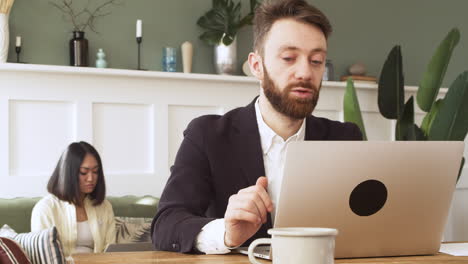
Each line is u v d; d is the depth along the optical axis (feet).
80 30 12.46
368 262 3.82
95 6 12.60
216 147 5.24
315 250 2.66
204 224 4.33
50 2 12.23
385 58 15.24
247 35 13.89
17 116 11.62
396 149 3.82
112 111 12.30
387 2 15.25
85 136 12.03
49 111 11.84
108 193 12.19
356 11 14.93
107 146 12.26
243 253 4.15
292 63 4.86
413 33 15.49
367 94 14.51
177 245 4.37
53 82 11.79
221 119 5.42
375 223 3.94
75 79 11.95
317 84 4.91
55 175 10.69
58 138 11.89
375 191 3.86
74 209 10.66
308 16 4.83
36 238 5.95
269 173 5.33
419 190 3.96
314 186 3.70
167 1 13.21
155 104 12.59
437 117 12.07
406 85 15.40
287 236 2.69
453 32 12.45
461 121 11.96
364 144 3.75
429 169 3.94
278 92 4.91
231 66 13.23
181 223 4.47
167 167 12.71
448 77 15.79
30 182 11.64
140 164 12.51
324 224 3.82
